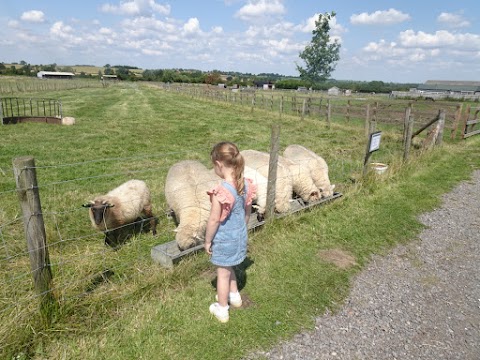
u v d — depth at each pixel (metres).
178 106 30.39
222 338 3.18
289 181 5.70
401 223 5.93
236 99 35.62
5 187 6.96
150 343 3.04
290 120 20.83
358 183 7.41
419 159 9.84
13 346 2.81
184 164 5.66
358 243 5.16
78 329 3.09
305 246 4.94
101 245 4.86
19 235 4.97
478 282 4.41
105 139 13.07
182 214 4.63
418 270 4.61
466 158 11.40
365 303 3.87
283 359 3.03
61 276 3.82
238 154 2.95
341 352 3.16
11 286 3.71
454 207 6.91
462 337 3.43
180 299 3.62
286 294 3.87
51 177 7.79
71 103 29.19
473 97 52.91
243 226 3.21
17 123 15.77
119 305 3.46
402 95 67.25
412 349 3.25
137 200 5.18
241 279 4.08
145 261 4.43
